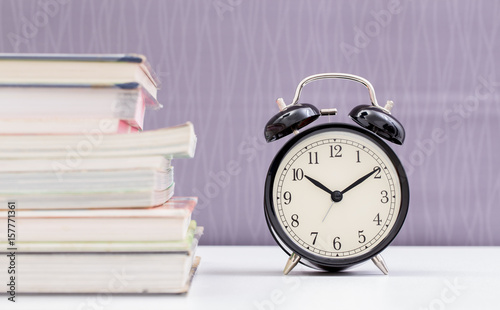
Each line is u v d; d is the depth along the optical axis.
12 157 0.51
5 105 0.52
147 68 0.54
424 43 0.72
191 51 0.73
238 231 0.72
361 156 0.58
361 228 0.57
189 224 0.57
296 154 0.58
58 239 0.51
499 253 0.66
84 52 0.72
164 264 0.51
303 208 0.57
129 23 0.73
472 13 0.73
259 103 0.73
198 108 0.73
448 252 0.67
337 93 0.72
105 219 0.51
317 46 0.73
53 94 0.52
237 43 0.73
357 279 0.55
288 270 0.57
